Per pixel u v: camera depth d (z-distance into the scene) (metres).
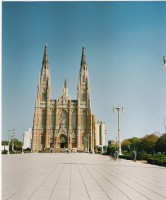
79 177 21.91
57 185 17.36
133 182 19.08
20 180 19.70
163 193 14.67
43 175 23.19
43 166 33.53
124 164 38.81
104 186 17.08
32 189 15.70
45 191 15.04
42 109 147.88
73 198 13.11
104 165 36.28
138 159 52.75
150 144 133.00
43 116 147.38
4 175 22.95
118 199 12.96
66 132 146.25
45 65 153.50
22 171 26.64
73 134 146.50
